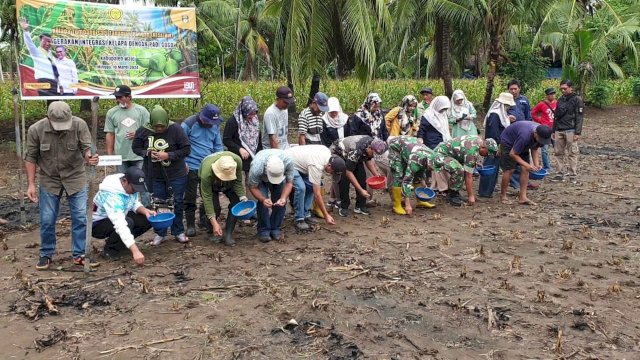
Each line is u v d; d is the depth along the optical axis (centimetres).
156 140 581
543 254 581
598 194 870
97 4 1035
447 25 1817
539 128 741
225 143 661
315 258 570
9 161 1125
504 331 410
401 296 473
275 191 623
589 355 374
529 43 2236
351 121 775
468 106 881
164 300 467
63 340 401
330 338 400
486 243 618
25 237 653
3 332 414
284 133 708
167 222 560
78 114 1588
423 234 655
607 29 2158
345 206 736
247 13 3147
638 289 484
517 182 894
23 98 1002
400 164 734
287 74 1600
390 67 3584
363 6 1159
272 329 414
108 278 517
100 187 543
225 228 616
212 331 412
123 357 377
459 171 755
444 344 392
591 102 2403
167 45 1096
